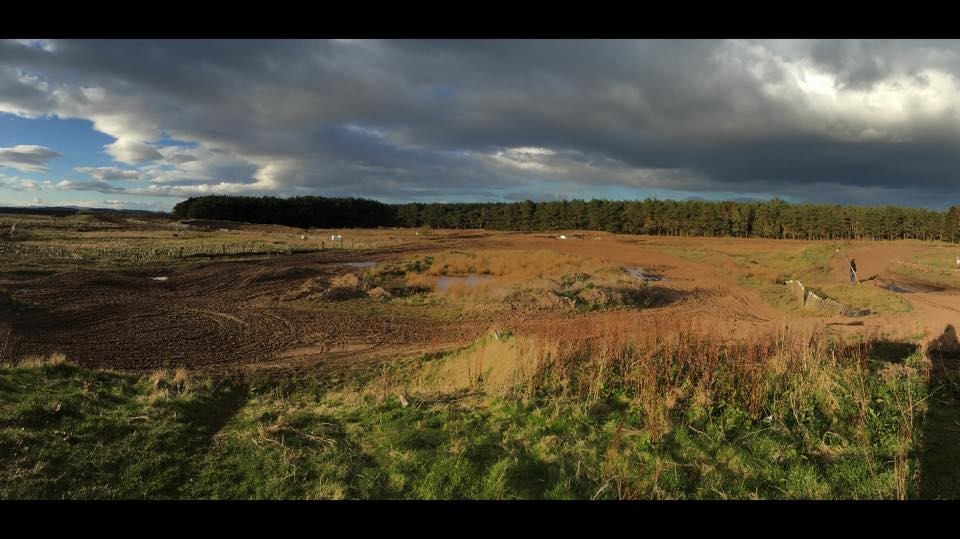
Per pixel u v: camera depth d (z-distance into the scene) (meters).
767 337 9.52
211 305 18.05
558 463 5.20
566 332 10.62
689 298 21.23
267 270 26.83
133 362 10.96
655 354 8.11
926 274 29.12
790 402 6.47
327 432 6.43
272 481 4.98
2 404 6.13
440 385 8.93
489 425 6.39
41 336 12.56
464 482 4.84
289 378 10.18
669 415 6.39
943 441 5.50
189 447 5.92
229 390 9.09
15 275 20.59
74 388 7.23
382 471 5.22
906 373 7.24
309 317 16.58
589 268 30.81
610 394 7.35
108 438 5.83
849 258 36.41
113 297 18.25
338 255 39.00
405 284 24.34
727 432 5.97
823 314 16.67
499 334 11.19
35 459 5.07
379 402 7.62
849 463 5.08
